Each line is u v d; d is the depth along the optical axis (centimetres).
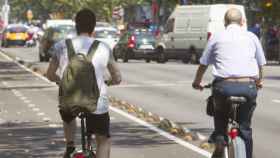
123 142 2983
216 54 1966
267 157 2603
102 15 16725
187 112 4116
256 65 1958
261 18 10225
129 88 5794
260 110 4150
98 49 1789
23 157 2612
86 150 1805
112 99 4672
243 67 1933
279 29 10100
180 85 6031
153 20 15012
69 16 17725
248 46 1959
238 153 1855
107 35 10694
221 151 1975
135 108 4150
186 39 9888
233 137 1881
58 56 1825
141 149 2794
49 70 1852
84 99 1730
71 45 1803
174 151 2738
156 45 10331
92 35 1861
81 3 17012
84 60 1758
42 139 3067
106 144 1814
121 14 16538
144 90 5603
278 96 5025
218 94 1947
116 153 2698
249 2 11356
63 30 9750
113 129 3391
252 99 1934
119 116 3916
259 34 10831
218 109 1964
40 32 16738
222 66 1942
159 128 3422
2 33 16975
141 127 3462
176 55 10075
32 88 5828
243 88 1914
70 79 1738
